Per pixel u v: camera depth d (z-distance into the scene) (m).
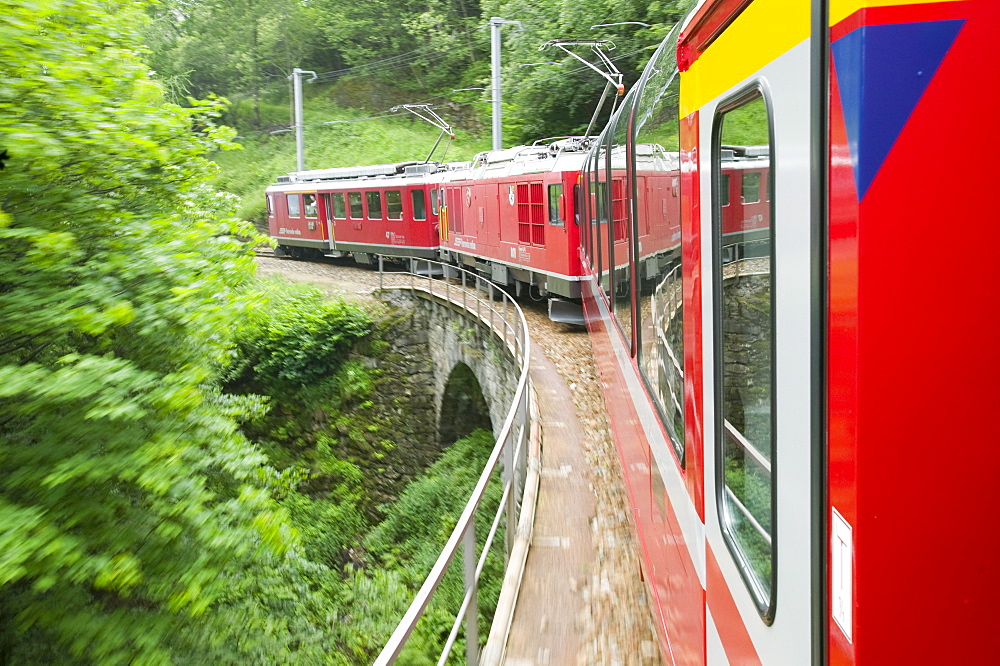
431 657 10.51
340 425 25.67
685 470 3.74
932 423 1.56
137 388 8.24
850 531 1.62
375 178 32.09
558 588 6.45
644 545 6.05
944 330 1.54
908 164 1.53
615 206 8.43
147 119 9.13
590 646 5.60
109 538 8.40
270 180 52.19
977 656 1.59
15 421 8.60
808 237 1.79
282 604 12.43
